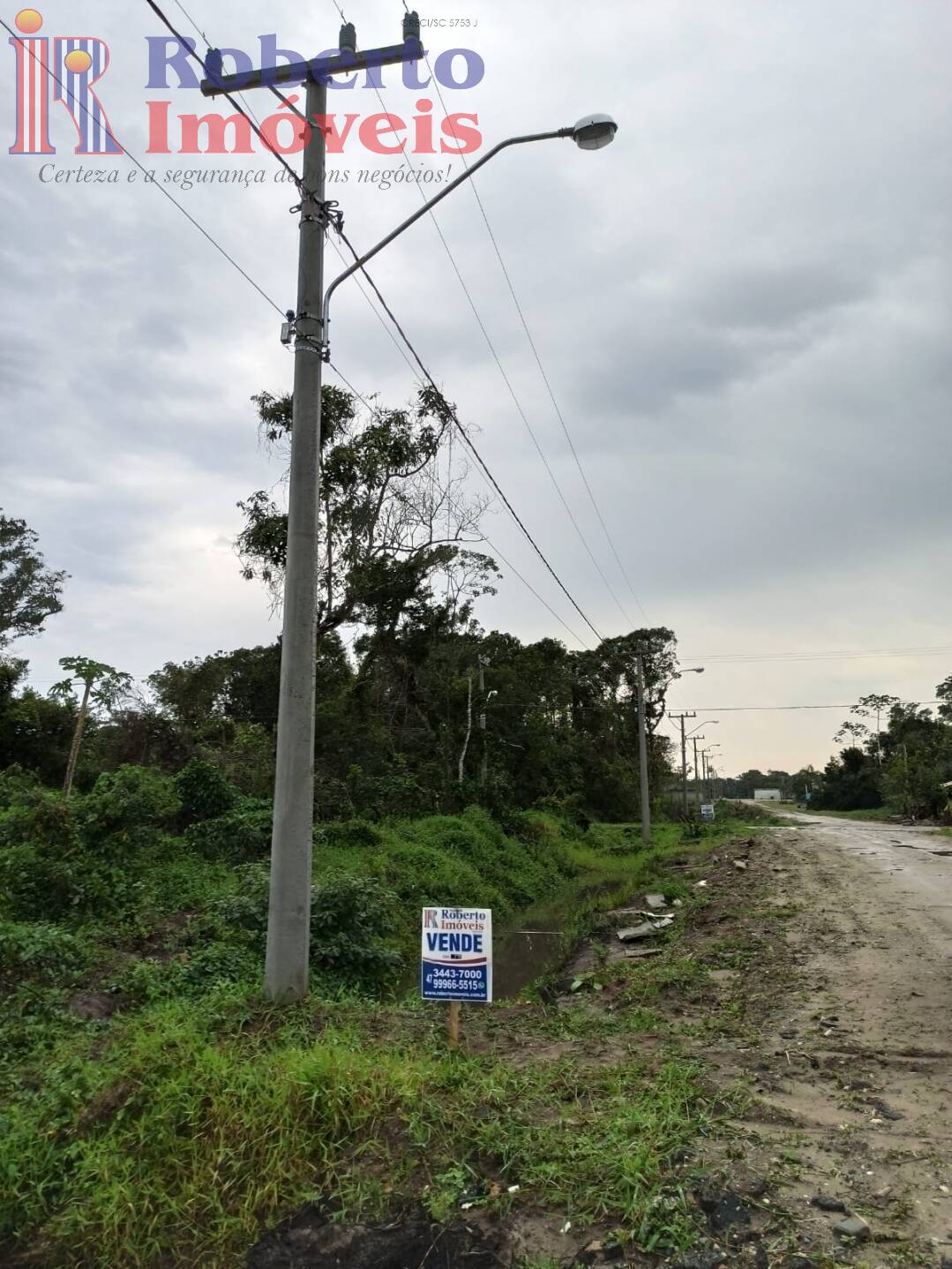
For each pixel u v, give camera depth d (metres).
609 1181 4.09
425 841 22.55
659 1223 3.77
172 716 33.19
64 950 8.42
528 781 45.84
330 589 24.89
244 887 12.02
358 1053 5.52
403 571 25.70
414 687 34.09
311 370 7.69
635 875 27.44
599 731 66.56
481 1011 8.34
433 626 29.19
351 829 20.03
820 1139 4.88
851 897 16.39
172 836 16.48
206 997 7.59
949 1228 3.85
